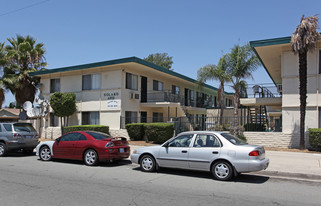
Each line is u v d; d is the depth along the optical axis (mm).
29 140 13859
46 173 9195
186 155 8648
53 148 11742
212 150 8242
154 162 9359
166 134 17422
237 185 7594
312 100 15617
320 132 13828
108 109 21500
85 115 22844
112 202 5859
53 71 23797
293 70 16234
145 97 23797
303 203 5930
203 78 21047
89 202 5844
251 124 19172
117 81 21266
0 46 25953
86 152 10906
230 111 29953
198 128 22203
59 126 24109
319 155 12820
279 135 15867
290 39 15570
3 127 13609
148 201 5953
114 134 20828
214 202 5926
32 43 27125
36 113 23578
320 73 15547
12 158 13078
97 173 9258
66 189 6969
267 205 5762
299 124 15789
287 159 11609
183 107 25344
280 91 20656
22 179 8172
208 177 8664
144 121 23531
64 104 21812
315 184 7805
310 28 13648
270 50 17562
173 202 5895
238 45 19312
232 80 19562
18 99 26609
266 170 9219
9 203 5742
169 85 27891
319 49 15672
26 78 26172
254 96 20734
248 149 7844
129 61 19922
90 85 22781
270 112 34906
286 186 7527
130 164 11328
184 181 8055
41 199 6047
